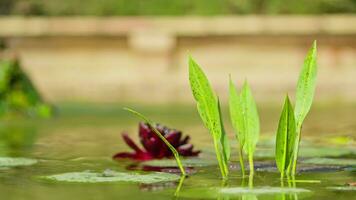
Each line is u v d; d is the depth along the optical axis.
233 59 17.00
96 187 3.21
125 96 13.84
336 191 3.06
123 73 16.89
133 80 16.80
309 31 16.83
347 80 16.80
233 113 3.65
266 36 16.97
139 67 16.86
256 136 3.63
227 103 11.44
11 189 3.15
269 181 3.38
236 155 4.59
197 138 5.98
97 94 14.77
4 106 8.80
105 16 19.06
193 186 3.22
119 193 3.03
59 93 15.08
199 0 19.20
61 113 9.46
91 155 4.66
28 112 8.91
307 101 3.57
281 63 17.03
